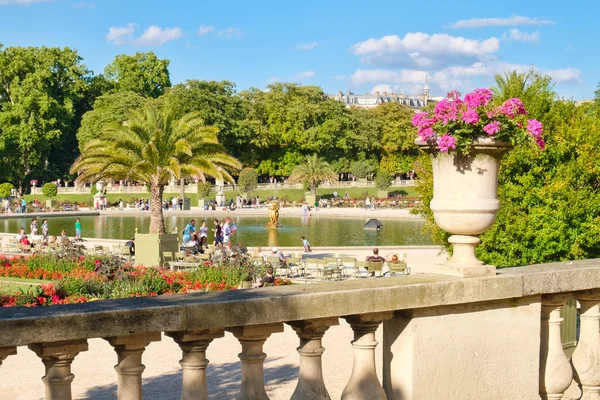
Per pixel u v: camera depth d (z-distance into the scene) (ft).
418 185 57.21
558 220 46.19
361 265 80.94
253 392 14.24
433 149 17.79
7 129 284.82
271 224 174.70
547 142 47.67
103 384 37.19
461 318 16.98
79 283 62.80
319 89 347.15
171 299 13.70
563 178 46.32
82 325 12.07
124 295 62.34
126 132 104.12
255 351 14.24
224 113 303.68
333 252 112.27
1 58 295.89
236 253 74.49
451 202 17.54
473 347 17.19
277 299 13.98
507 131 17.15
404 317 16.31
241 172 270.67
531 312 18.31
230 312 13.44
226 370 39.42
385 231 166.20
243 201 269.23
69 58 318.65
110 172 104.17
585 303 19.95
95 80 343.46
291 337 47.83
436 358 16.57
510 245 47.96
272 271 69.56
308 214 226.17
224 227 128.77
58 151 333.62
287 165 329.11
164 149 103.04
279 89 341.00
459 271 17.28
